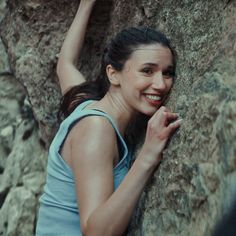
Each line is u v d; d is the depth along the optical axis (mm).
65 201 1481
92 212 1325
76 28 1912
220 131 1101
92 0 1924
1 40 2547
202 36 1379
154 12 1643
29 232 2479
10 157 2658
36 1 2059
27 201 2490
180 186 1248
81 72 2012
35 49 2129
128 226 1504
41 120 2195
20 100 2777
